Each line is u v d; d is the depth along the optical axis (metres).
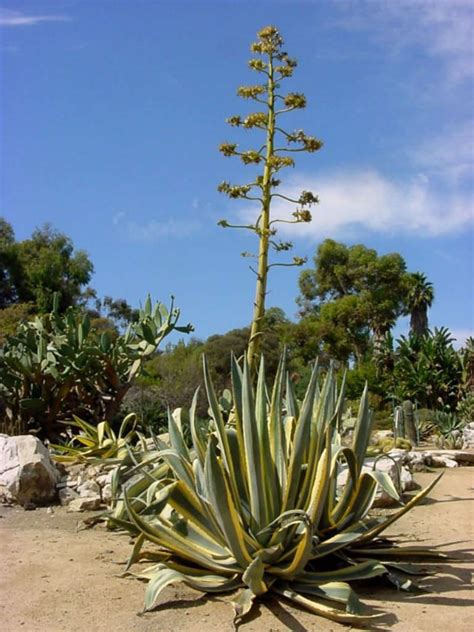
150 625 4.19
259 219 7.93
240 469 5.00
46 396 10.49
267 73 8.13
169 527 5.20
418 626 4.18
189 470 5.27
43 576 5.14
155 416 13.12
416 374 28.53
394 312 50.38
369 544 5.62
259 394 5.07
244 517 4.81
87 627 4.16
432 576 5.20
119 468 6.39
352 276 50.50
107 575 5.17
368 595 4.79
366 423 5.38
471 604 4.57
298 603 4.45
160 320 11.02
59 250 39.38
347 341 48.22
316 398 5.46
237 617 4.19
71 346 10.27
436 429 20.61
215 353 32.81
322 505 4.79
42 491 7.70
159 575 4.59
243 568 4.73
